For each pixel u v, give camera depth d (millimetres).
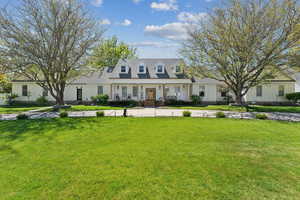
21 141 7738
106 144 7195
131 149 6508
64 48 17906
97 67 21031
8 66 16484
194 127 10398
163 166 5027
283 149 6527
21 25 16719
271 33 16141
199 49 19844
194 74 21266
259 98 25656
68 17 17625
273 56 16312
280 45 15930
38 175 4559
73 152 6258
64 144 7254
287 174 4562
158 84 26359
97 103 25875
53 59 17641
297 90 28844
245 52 16719
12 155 6004
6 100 26109
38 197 3654
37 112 17750
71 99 26969
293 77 28203
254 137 8195
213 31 18516
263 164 5184
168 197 3602
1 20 15859
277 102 25359
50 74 18375
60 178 4395
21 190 3906
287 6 14891
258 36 16344
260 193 3740
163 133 8969
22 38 16328
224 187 3959
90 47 19047
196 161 5379
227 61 19156
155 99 26672
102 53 20172
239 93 20531
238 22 17266
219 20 17906
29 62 17031
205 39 19188
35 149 6629
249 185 4043
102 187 3986
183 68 22219
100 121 12539
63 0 17328
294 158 5652
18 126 10930
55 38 17547
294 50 15406
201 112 17562
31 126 10938
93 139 7996
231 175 4504
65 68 19062
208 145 6980
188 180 4250
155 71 27297
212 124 11336
